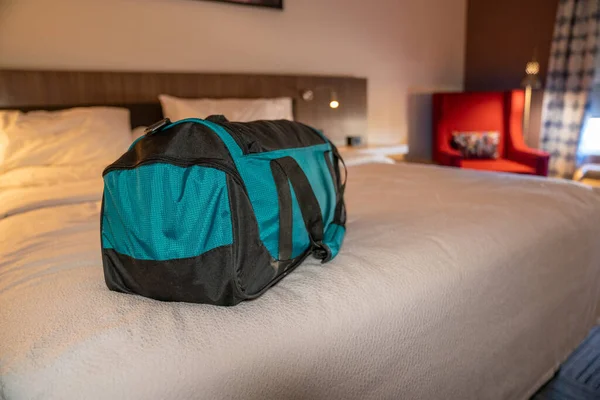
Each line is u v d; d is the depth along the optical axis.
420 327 0.90
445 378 0.98
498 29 3.90
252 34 2.81
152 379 0.62
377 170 2.18
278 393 0.70
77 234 1.21
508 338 1.16
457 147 3.46
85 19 2.26
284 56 2.98
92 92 2.28
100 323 0.72
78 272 0.94
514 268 1.14
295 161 0.97
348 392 0.79
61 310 0.77
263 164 0.88
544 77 3.61
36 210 1.46
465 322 1.01
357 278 0.88
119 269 0.83
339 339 0.77
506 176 1.90
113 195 0.82
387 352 0.85
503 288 1.12
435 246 1.06
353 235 1.15
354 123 3.33
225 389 0.66
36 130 1.86
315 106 3.08
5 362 0.65
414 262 0.97
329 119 3.17
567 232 1.34
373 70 3.51
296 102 2.98
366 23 3.38
